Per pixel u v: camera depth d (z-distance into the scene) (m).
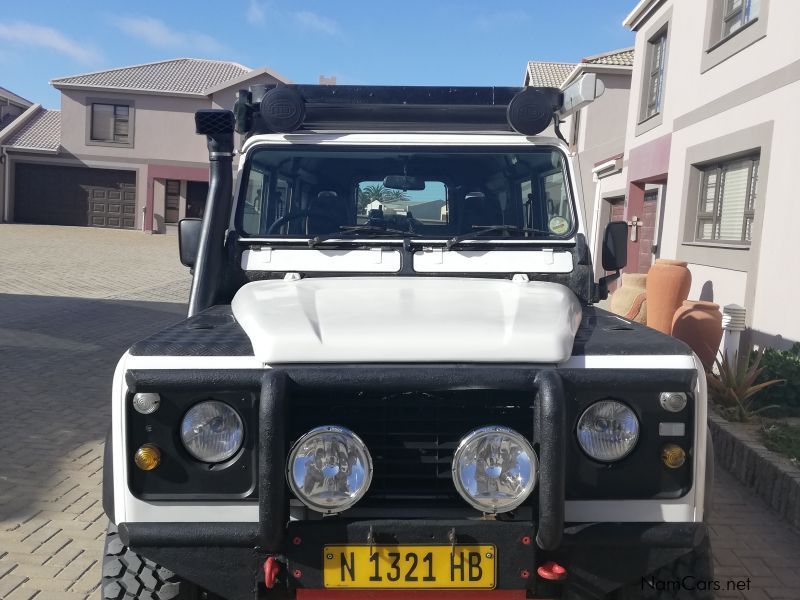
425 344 2.68
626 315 10.59
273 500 2.53
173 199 34.91
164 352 2.72
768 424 6.20
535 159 4.09
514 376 2.63
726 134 10.17
